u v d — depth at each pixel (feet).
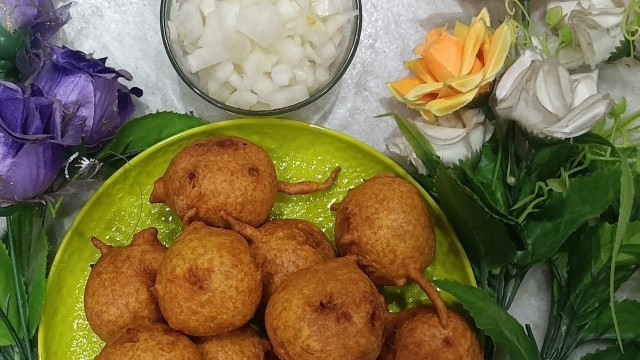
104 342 0.96
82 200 1.07
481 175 1.01
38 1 0.96
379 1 1.11
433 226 0.94
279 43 1.00
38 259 0.95
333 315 0.76
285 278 0.85
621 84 1.09
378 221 0.85
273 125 1.01
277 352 0.80
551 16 1.00
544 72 0.86
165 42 0.99
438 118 0.97
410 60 1.04
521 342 0.84
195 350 0.81
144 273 0.86
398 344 0.86
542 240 0.94
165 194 0.91
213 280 0.78
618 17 0.92
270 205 0.91
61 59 0.93
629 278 1.04
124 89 1.00
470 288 0.85
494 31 0.96
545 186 0.96
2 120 0.87
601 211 0.91
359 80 1.11
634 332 0.93
